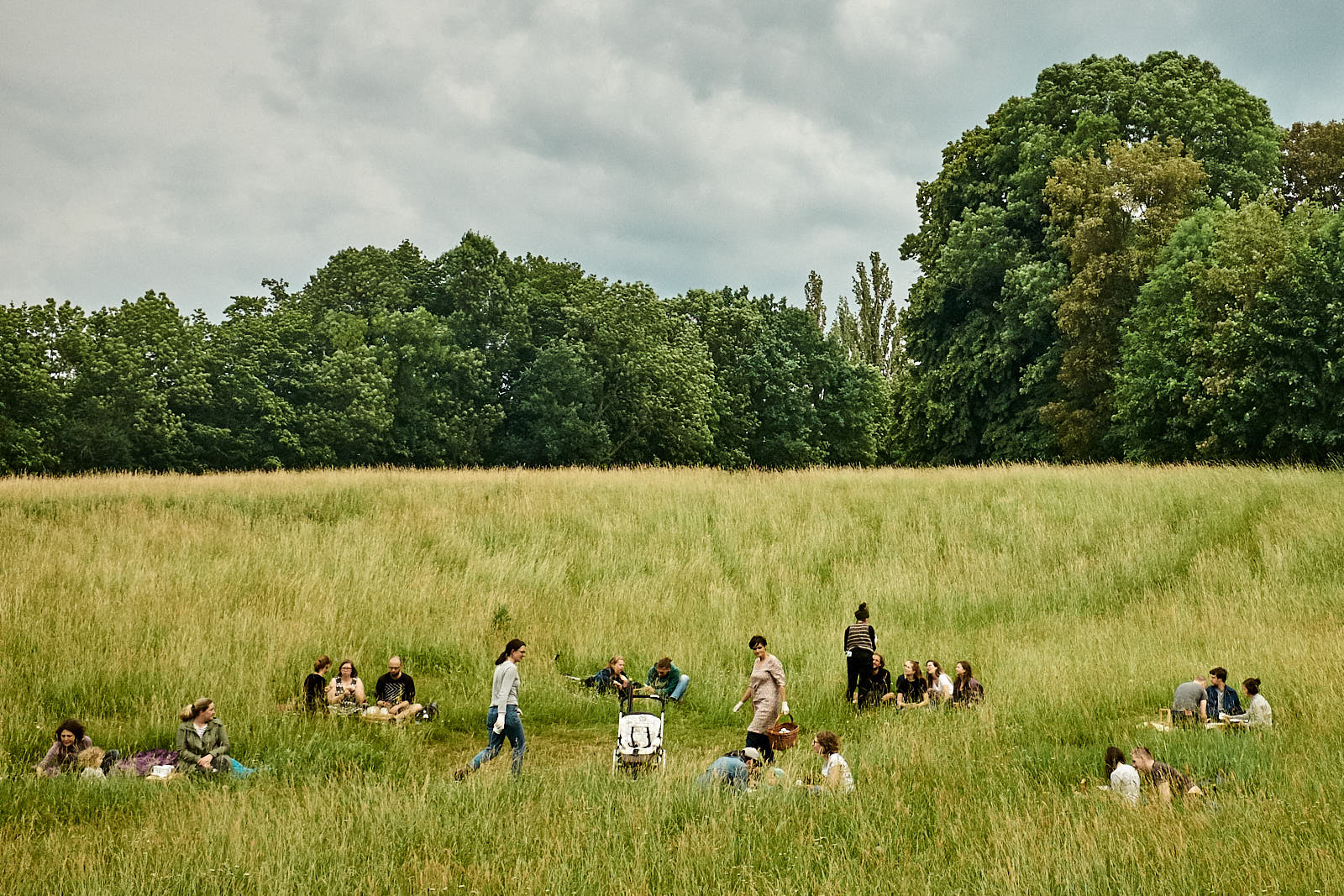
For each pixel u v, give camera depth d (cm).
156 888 709
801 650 1716
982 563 2180
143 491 2472
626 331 5541
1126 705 1332
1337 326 2920
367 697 1470
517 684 1120
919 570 2159
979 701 1376
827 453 6731
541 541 2277
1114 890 682
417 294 5500
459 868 747
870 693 1487
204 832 830
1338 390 2967
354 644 1598
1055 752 1083
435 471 3181
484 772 1037
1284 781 916
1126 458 3834
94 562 1827
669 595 1998
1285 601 1838
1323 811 810
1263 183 4097
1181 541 2211
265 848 786
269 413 4625
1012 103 4691
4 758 1136
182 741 1134
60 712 1301
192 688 1360
